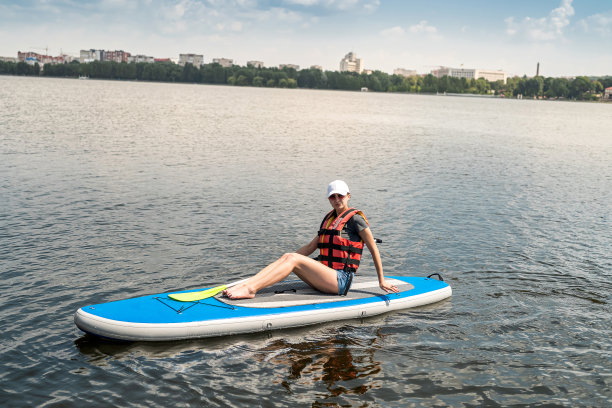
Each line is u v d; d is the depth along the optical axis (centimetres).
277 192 1395
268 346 575
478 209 1290
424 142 2995
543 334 623
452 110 8438
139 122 3438
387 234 1037
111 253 852
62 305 653
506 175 1864
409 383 511
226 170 1709
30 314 623
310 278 648
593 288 777
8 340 560
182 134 2808
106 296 684
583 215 1262
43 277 737
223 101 7850
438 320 655
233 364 534
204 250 889
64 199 1197
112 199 1224
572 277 821
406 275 813
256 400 473
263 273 631
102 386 485
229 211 1166
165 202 1223
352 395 488
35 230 952
